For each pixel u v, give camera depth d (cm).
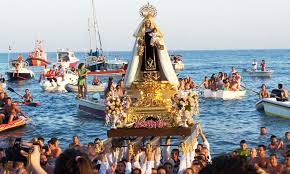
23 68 7981
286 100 3656
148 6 1734
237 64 14325
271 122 3391
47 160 1580
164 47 1728
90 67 8694
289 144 2092
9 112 3159
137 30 1734
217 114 3862
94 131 3195
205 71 10512
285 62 15338
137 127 1627
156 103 1680
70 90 6000
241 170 342
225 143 2662
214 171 343
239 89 4841
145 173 1550
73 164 430
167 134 1616
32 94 5888
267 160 1681
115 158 1672
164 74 1731
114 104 1641
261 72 7831
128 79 1739
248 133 2981
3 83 6744
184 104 1625
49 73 6419
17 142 1511
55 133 3133
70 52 9756
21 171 1394
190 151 1634
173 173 1614
